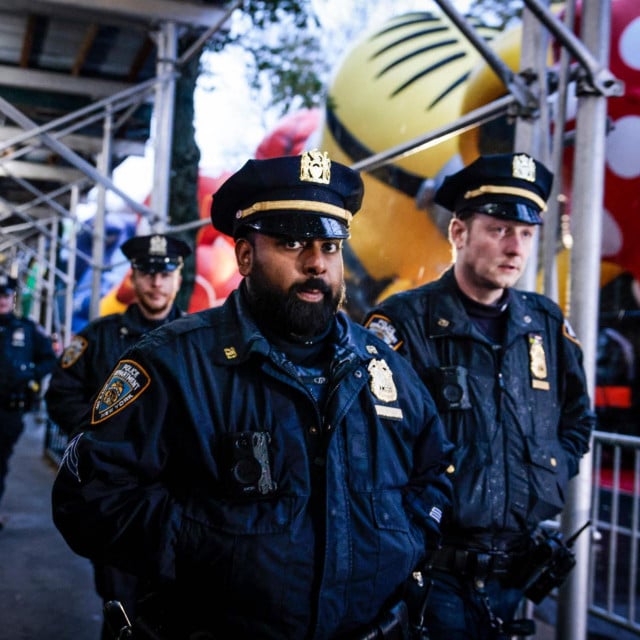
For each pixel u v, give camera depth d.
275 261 1.53
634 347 5.32
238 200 1.59
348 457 1.56
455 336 2.31
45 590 4.16
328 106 6.37
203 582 1.47
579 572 2.70
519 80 2.98
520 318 2.39
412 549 1.60
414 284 5.66
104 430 1.50
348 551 1.49
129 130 9.27
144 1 6.04
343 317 1.75
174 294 3.54
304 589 1.45
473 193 2.33
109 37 6.69
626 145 4.35
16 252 20.95
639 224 4.52
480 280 2.33
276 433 1.50
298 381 1.54
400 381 1.74
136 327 3.47
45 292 18.67
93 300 8.02
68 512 1.49
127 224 13.95
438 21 5.98
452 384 2.24
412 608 1.89
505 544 2.24
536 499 2.23
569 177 3.90
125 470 1.48
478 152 5.23
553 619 3.85
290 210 1.52
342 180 1.57
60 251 17.22
